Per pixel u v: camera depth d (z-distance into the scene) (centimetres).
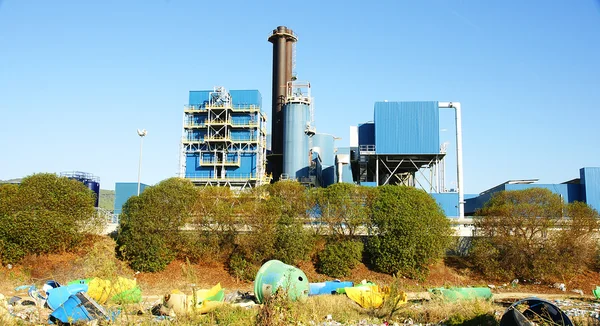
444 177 7844
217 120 8138
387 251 4900
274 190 5366
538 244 5050
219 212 5016
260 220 4934
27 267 4362
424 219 4925
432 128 7519
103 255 2505
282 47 9538
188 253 4981
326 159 8856
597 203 7100
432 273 5000
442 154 7494
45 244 4488
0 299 2822
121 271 4297
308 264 5022
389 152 7469
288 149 8475
